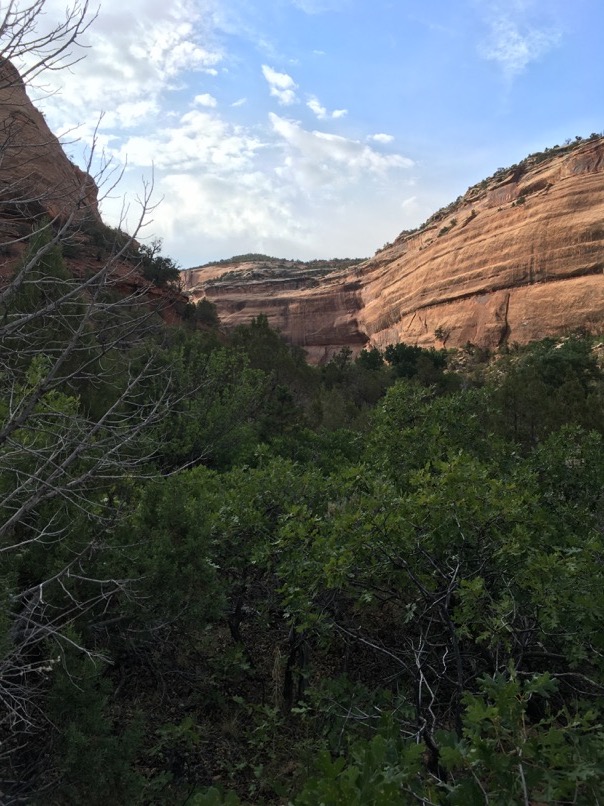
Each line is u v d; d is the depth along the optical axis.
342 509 4.88
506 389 13.62
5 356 3.05
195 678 4.06
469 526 3.82
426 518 3.88
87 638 3.54
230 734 3.85
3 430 2.85
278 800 3.28
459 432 7.78
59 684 2.84
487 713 2.24
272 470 6.06
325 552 3.80
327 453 11.09
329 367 42.28
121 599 3.69
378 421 8.10
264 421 13.46
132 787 2.88
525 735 2.29
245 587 4.89
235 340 26.77
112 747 2.89
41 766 2.87
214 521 4.85
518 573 3.49
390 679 3.79
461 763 2.28
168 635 4.03
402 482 6.22
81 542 3.50
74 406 5.14
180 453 9.80
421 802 2.38
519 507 4.09
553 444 7.04
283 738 3.83
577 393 14.43
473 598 3.21
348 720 3.46
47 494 2.96
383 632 4.62
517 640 3.29
